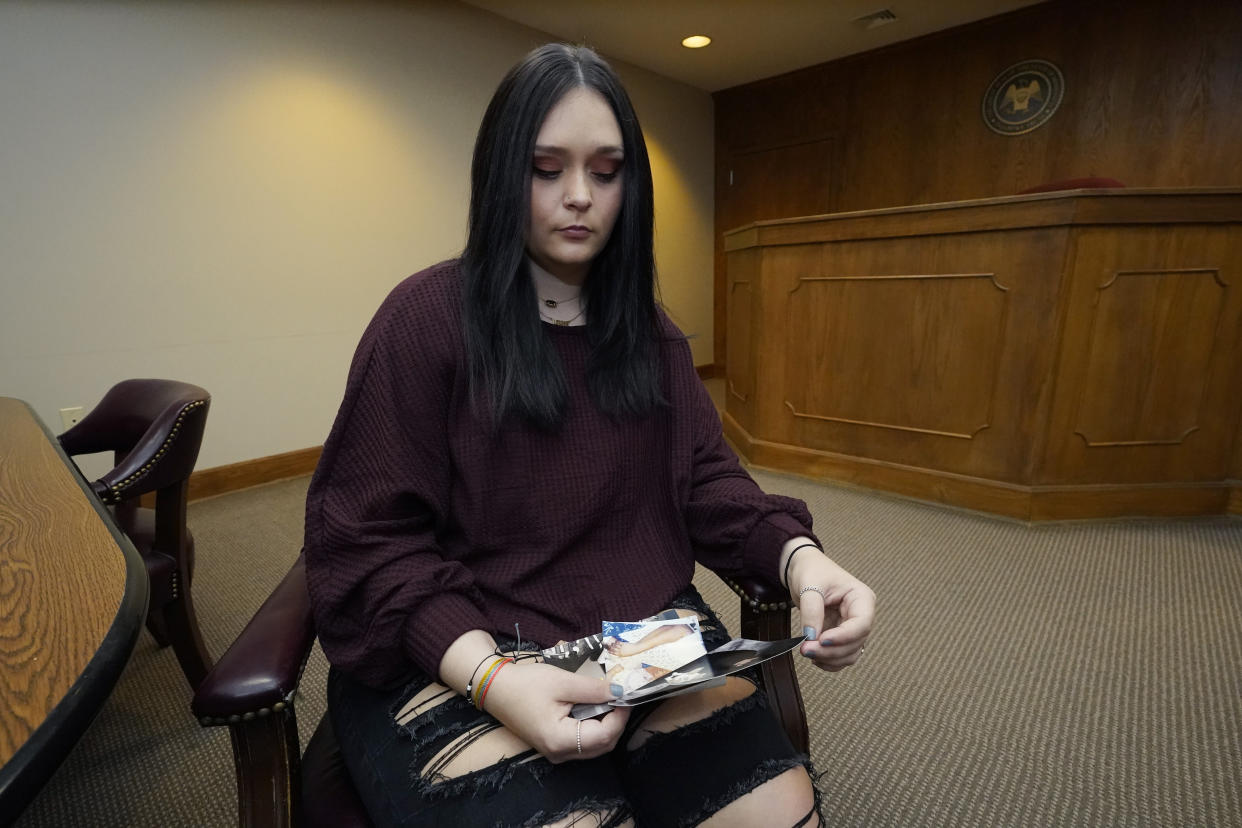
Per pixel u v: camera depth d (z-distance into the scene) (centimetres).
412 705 71
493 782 62
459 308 80
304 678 173
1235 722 152
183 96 278
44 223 250
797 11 414
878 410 293
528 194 77
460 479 81
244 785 65
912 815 129
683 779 71
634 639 74
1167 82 401
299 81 314
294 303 325
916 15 430
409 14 354
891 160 505
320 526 75
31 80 242
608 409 85
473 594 76
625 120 78
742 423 368
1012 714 156
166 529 143
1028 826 126
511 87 75
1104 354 245
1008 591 213
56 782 140
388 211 357
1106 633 188
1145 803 130
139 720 158
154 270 278
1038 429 254
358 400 77
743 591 90
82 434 156
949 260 261
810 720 156
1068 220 230
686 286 587
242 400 313
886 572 226
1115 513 260
